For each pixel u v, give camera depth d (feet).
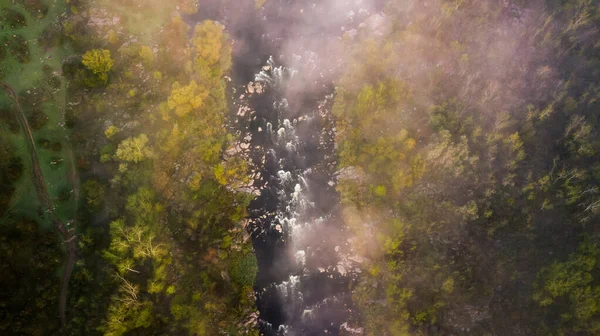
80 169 273.95
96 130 286.46
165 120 294.66
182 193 276.82
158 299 241.76
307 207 289.12
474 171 282.56
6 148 265.13
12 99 285.02
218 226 272.51
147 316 229.04
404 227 271.28
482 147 291.17
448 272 256.93
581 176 271.49
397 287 254.47
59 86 295.07
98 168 276.21
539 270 255.09
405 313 241.96
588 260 236.84
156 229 260.21
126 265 238.68
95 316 232.12
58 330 228.63
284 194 292.81
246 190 291.99
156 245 253.03
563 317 232.32
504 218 269.85
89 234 249.55
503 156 287.48
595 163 279.69
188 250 260.62
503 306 247.70
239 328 244.83
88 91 296.92
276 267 268.21
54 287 236.84
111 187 268.82
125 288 233.76
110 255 239.91
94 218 262.06
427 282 255.70
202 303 245.04
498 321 243.81
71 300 236.43
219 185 285.43
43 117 281.13
